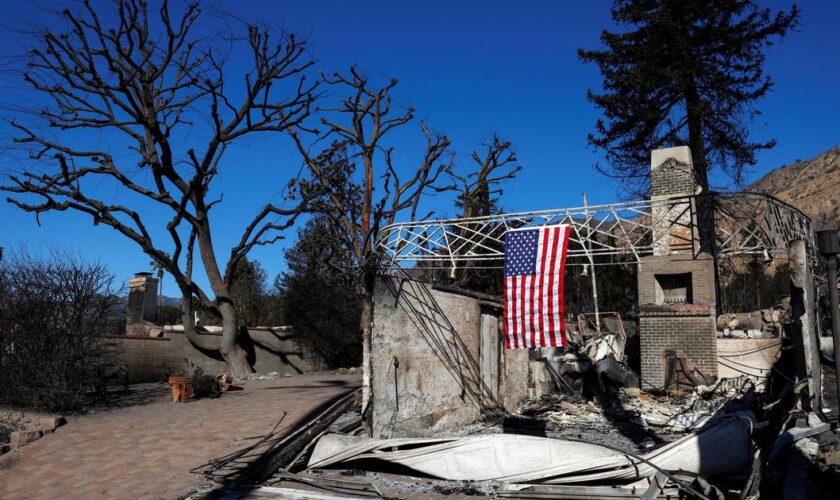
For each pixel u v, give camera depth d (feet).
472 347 48.75
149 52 69.26
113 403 48.83
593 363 61.67
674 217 60.49
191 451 34.81
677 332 57.57
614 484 28.45
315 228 95.04
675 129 90.68
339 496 28.73
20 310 46.55
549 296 36.11
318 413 40.88
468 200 95.96
